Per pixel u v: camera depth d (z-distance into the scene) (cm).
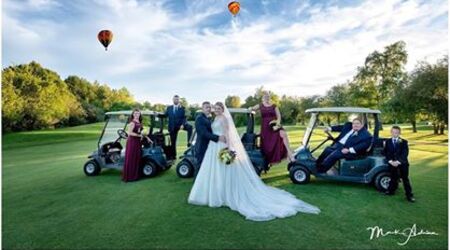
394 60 2681
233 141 424
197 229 315
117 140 613
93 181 546
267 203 386
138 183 527
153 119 615
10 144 1402
